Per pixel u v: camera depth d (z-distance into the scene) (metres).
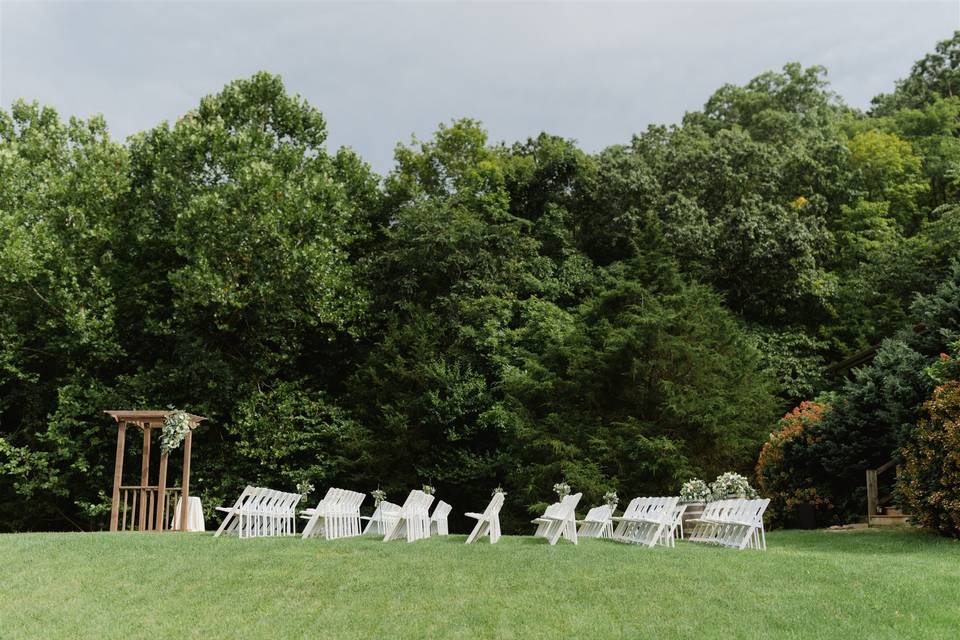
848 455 18.53
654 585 8.98
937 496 13.37
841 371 28.25
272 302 25.36
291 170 27.41
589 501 21.17
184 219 23.81
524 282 28.31
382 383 26.19
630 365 23.22
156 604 8.40
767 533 17.09
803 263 29.58
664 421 22.47
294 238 24.86
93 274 24.00
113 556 10.90
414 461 25.84
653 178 31.75
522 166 33.38
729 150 33.84
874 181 38.34
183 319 24.83
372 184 29.81
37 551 11.22
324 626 7.50
